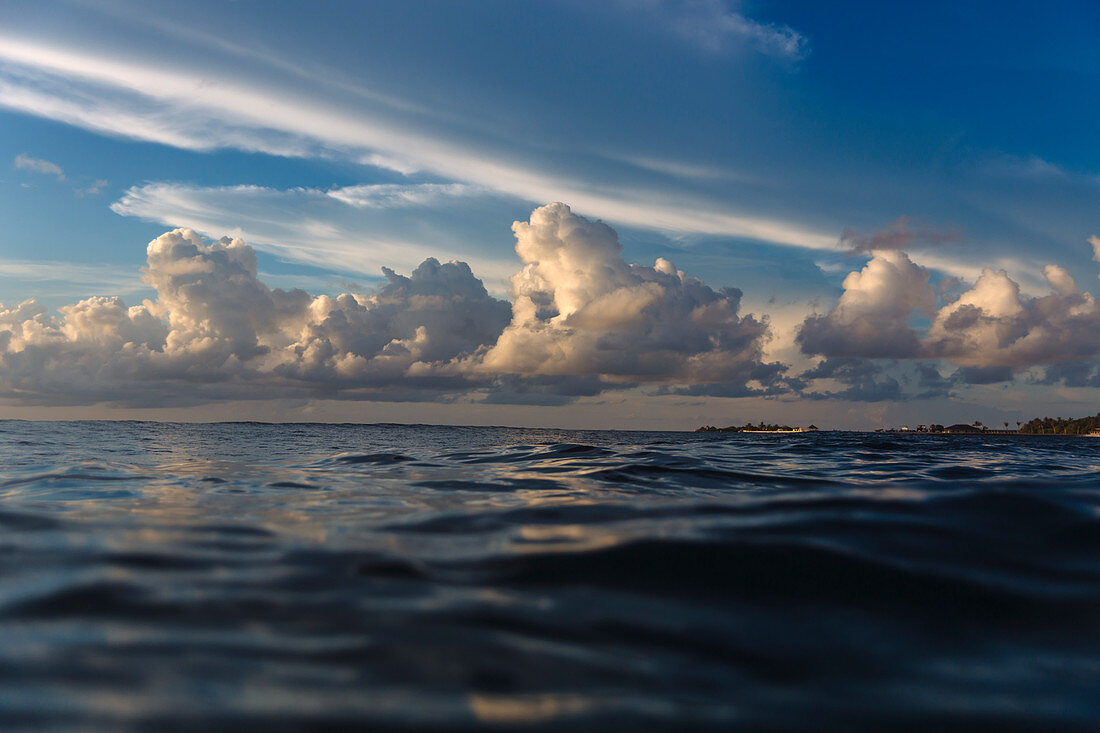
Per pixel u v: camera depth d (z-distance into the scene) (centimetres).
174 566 316
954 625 252
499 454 1270
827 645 230
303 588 280
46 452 1397
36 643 212
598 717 174
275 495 624
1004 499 463
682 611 261
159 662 199
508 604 263
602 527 420
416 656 209
